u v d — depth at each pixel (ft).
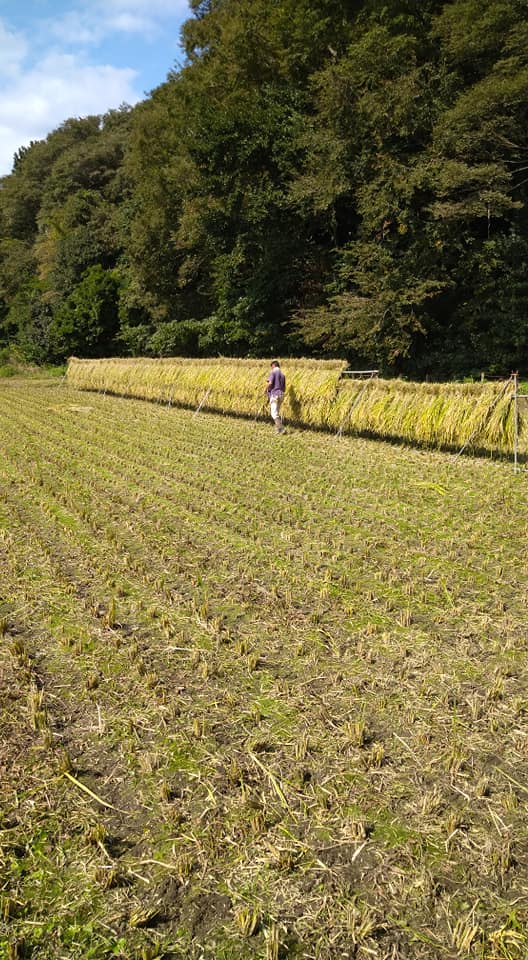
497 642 16.17
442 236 66.03
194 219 92.02
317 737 12.58
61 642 16.39
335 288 78.48
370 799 10.93
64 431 51.52
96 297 138.51
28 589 19.74
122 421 57.82
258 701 13.82
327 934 8.50
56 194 200.13
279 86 83.46
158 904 8.98
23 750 12.25
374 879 9.34
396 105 64.64
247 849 9.91
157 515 27.81
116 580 20.59
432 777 11.44
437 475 34.45
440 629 17.06
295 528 25.94
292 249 83.61
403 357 73.92
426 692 13.99
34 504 29.60
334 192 69.51
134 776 11.57
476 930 8.43
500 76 63.46
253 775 11.54
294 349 87.51
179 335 107.14
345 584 20.11
